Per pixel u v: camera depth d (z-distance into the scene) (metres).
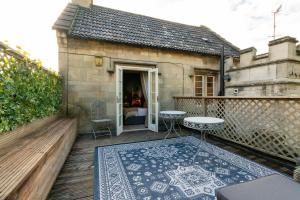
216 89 6.88
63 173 2.44
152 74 5.56
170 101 6.00
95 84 4.90
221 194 0.98
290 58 4.53
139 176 2.34
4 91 1.72
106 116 5.04
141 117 6.54
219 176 2.33
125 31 5.63
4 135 1.80
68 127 3.14
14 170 1.24
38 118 2.85
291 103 2.63
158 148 3.57
